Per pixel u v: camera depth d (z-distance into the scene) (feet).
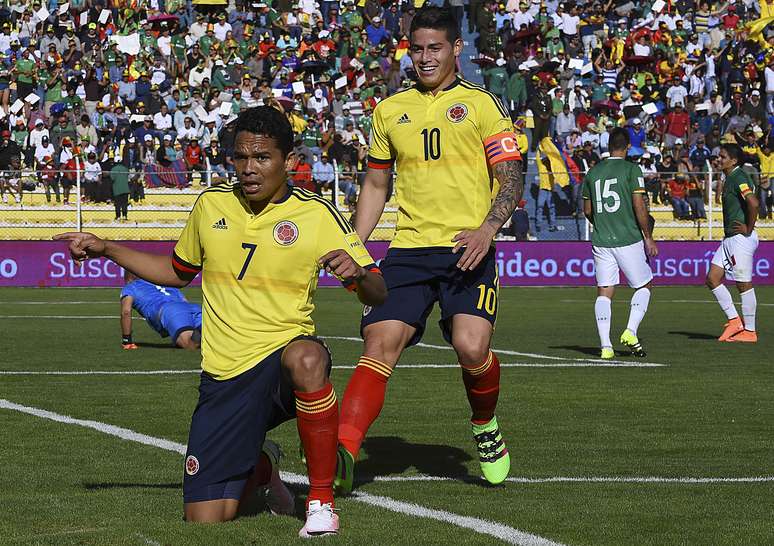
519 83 229.66
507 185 42.01
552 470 46.47
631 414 62.69
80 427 56.80
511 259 204.33
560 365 88.69
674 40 255.50
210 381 35.42
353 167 201.05
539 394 71.05
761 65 246.88
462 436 55.26
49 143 203.41
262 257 35.01
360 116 224.53
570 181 205.16
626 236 93.25
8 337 112.37
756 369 86.02
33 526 35.06
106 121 210.18
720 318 140.97
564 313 148.25
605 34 255.29
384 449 51.57
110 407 64.23
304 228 35.14
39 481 43.01
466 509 38.47
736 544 33.73
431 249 42.63
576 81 241.35
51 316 140.05
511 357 95.25
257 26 246.47
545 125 218.59
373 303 36.11
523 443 53.26
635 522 36.63
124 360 90.89
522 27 246.06
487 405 42.47
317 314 147.02
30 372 82.28
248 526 35.09
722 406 65.87
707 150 218.59
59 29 230.07
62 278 197.36
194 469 35.27
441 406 65.57
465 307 42.06
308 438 34.09
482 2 244.63
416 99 43.93
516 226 204.64
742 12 271.08
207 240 35.42
